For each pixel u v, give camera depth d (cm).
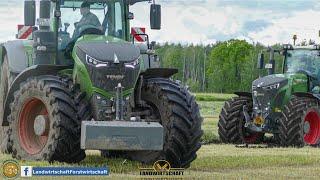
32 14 1277
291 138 1950
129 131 1133
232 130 2038
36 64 1327
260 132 2055
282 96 2047
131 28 1413
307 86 2112
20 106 1253
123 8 1348
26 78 1289
